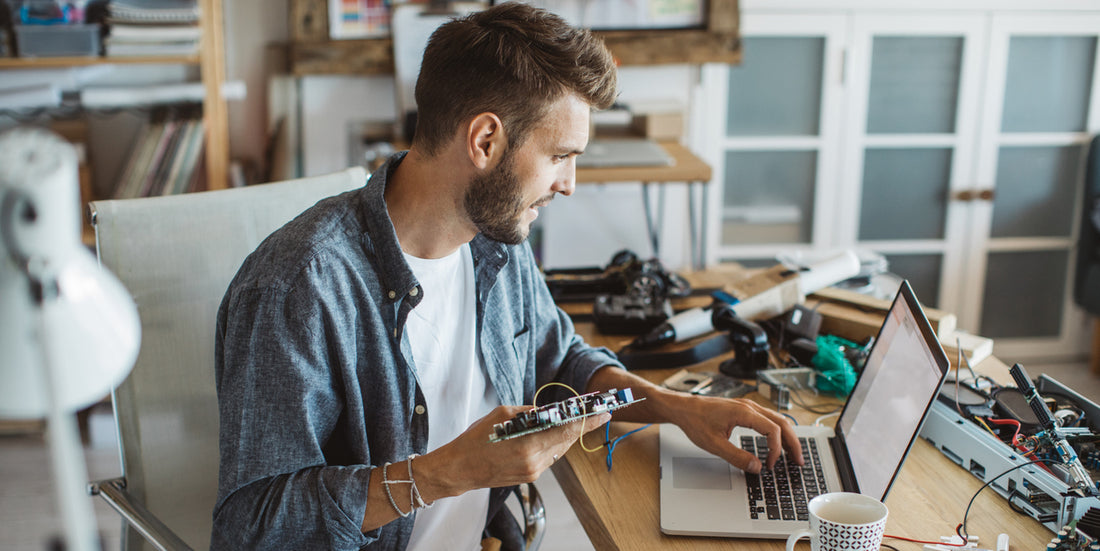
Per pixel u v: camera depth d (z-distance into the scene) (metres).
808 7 3.06
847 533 0.90
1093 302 3.05
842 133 3.20
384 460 1.17
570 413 0.99
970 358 1.47
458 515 1.29
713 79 3.12
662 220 3.26
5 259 0.56
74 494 0.57
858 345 1.61
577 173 2.57
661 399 1.30
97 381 0.58
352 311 1.10
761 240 3.31
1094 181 3.03
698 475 1.20
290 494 1.03
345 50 2.88
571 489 1.24
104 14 2.58
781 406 1.43
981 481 1.19
